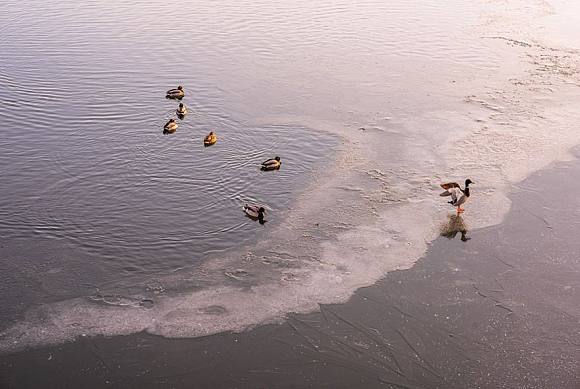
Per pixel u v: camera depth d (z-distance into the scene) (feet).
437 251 74.49
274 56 144.36
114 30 162.40
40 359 58.39
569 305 65.62
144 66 135.95
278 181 90.12
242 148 99.60
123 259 72.69
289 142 102.12
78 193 85.97
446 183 87.81
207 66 137.18
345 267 71.56
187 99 118.73
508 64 137.28
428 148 99.76
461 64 138.21
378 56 144.56
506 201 84.48
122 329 62.13
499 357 59.06
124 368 57.62
